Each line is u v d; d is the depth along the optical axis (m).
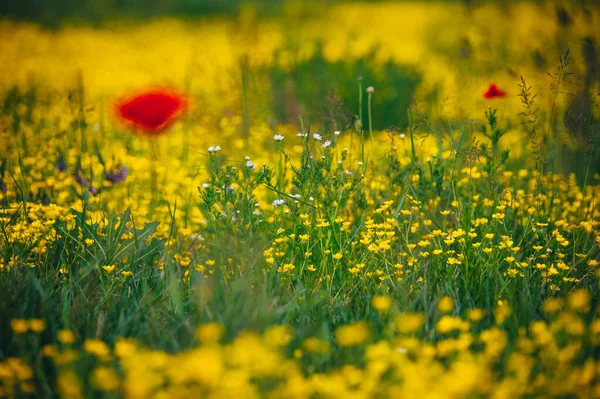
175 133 9.59
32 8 28.06
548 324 4.09
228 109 10.29
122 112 6.55
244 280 4.06
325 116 7.33
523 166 7.71
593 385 3.49
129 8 30.00
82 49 19.53
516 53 14.07
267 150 8.60
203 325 3.66
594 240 5.25
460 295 4.50
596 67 7.48
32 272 4.34
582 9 9.03
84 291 4.50
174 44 20.52
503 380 3.41
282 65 11.55
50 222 5.09
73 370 3.29
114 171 6.71
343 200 5.20
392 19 26.02
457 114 9.30
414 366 3.17
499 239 5.29
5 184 6.34
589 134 5.79
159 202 6.71
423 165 6.55
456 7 26.64
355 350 3.65
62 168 6.77
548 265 5.04
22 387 3.23
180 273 4.76
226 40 20.62
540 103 10.02
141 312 4.07
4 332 3.77
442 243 5.20
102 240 5.13
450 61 14.65
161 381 3.02
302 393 2.99
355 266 4.88
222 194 5.00
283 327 3.50
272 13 26.86
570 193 6.45
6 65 16.11
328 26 23.25
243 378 2.99
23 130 8.66
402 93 11.17
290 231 5.20
